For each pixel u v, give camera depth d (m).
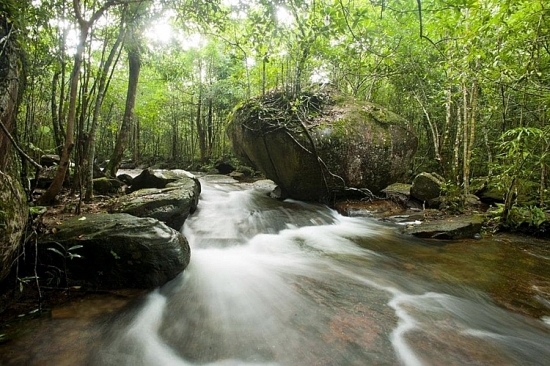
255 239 5.79
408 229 6.16
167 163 22.89
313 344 2.77
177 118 23.16
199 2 5.46
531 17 4.50
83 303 3.32
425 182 7.99
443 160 10.39
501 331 3.00
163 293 3.69
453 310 3.38
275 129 7.89
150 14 6.08
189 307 3.42
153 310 3.31
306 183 8.06
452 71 6.82
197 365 2.53
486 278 4.17
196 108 22.94
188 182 7.39
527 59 5.34
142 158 25.47
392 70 9.79
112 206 5.46
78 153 5.97
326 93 9.18
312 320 3.17
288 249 5.40
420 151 12.94
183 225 6.13
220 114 20.72
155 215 5.29
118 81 12.17
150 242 3.71
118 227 3.86
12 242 2.62
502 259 4.83
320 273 4.38
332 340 2.83
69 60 5.82
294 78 9.08
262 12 4.89
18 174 3.80
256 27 5.07
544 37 4.66
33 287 3.44
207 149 23.05
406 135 8.36
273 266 4.62
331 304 3.51
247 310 3.38
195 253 4.94
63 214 4.98
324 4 4.49
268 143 8.12
